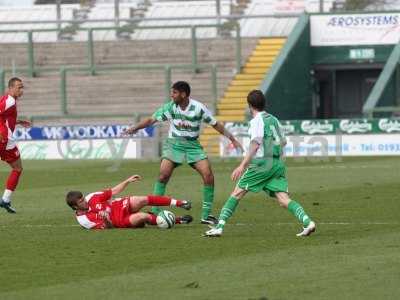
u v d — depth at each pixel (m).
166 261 34.12
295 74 107.94
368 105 96.19
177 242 38.19
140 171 77.81
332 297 27.75
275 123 38.59
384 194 55.62
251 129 37.97
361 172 72.31
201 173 43.81
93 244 38.00
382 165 79.38
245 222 44.09
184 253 35.66
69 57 116.12
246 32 115.75
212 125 44.19
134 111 107.38
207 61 111.94
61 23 121.50
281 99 105.00
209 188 43.69
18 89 49.97
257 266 32.72
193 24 116.12
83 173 76.31
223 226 39.69
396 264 32.53
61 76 106.75
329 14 111.12
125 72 111.31
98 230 41.78
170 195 57.06
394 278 30.23
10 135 49.34
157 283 30.23
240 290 28.95
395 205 50.16
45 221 45.75
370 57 110.94
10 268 33.25
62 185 65.81
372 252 35.00
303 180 66.12
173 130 44.19
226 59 111.44
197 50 113.19
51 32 122.38
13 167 49.69
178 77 109.62
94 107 108.69
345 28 111.12
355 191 57.62
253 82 107.81
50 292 29.25
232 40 113.38
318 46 111.56
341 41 111.06
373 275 30.70
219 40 113.62
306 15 111.38
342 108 117.44
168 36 119.81
